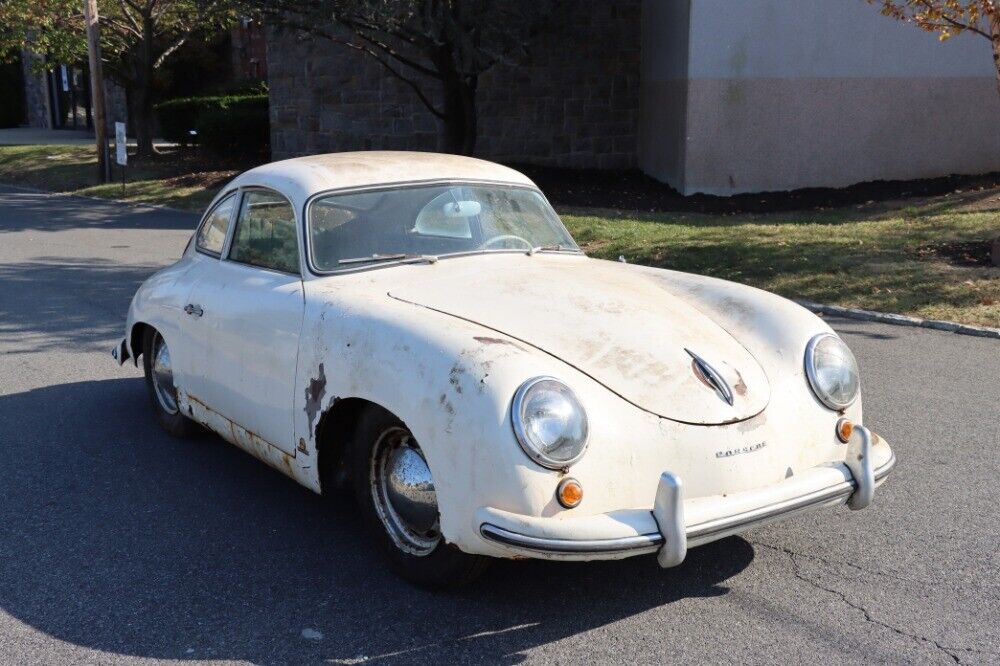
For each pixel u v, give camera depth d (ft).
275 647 11.13
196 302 16.22
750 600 12.18
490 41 55.01
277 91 75.10
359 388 12.05
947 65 56.80
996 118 57.72
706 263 37.22
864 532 14.26
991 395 21.36
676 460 11.07
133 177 74.74
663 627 11.51
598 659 10.81
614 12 68.28
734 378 12.01
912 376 23.00
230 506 15.39
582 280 13.98
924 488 15.96
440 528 11.32
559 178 65.67
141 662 10.85
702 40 55.62
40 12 78.54
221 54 109.70
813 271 34.73
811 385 12.55
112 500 15.66
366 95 72.08
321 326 12.96
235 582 12.75
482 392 10.61
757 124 56.70
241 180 16.76
